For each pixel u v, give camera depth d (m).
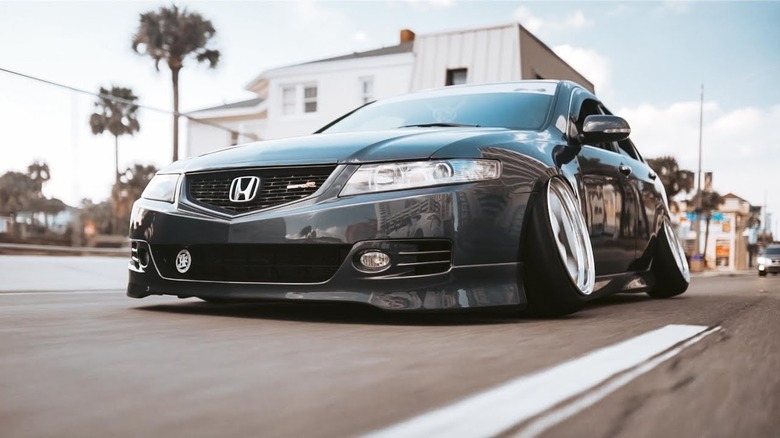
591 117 3.31
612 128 3.27
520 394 1.19
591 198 3.28
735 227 59.09
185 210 2.81
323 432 0.92
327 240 2.55
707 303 3.82
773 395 1.23
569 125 3.40
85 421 0.97
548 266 2.67
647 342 1.92
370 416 1.02
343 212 2.56
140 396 1.14
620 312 3.08
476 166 2.62
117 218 8.39
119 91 11.86
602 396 1.19
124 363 1.47
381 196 2.56
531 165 2.76
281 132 23.91
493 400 1.14
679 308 3.35
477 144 2.69
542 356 1.65
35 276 5.77
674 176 41.84
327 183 2.62
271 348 1.74
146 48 20.77
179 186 2.89
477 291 2.56
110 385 1.23
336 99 23.12
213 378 1.31
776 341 1.96
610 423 1.01
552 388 1.25
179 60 20.89
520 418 1.02
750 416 1.07
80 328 2.15
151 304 3.24
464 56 18.88
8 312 2.75
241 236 2.65
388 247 2.53
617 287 3.68
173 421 0.97
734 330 2.24
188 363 1.48
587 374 1.40
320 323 2.45
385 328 2.29
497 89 3.78
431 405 1.10
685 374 1.42
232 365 1.46
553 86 3.69
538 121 3.32
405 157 2.59
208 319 2.53
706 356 1.67
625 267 3.83
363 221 2.54
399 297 2.52
